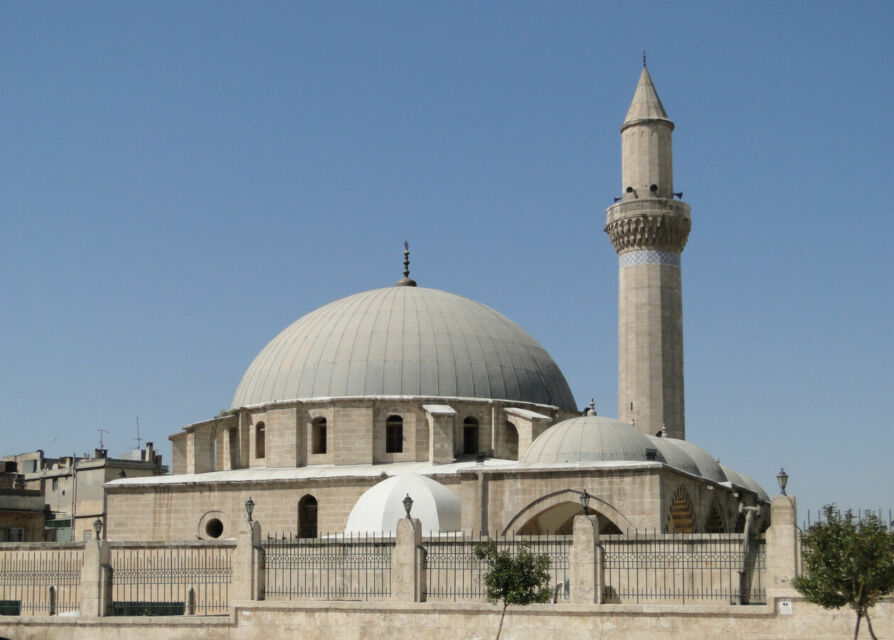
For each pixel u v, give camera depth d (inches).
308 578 1941.4
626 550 1871.3
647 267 3408.0
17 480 4527.6
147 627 1946.4
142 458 5073.8
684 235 3452.3
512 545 1905.8
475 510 2454.5
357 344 3075.8
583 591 1768.0
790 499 1656.0
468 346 3105.3
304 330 3233.3
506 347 3176.7
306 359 3100.4
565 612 1699.1
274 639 1863.9
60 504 4756.4
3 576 2400.3
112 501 2989.7
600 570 1780.3
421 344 3065.9
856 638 1488.7
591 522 1785.2
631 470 2373.3
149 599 2159.2
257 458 3090.6
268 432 3031.5
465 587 1857.8
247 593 1945.1
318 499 2807.6
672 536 1841.8
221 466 3137.3
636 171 3499.0
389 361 3031.5
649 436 2721.5
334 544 1936.5
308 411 3002.0
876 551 1466.5
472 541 1877.5
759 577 1745.8
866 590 1475.1
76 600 2329.0
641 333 3376.0
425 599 1846.7
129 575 2134.6
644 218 3398.1
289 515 2829.7
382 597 1889.8
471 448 3004.4
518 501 2434.8
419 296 3250.5
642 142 3503.9
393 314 3154.5
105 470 4594.0
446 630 1760.6
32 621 2032.5
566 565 1891.0
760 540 1761.8
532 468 2432.3
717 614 1630.2
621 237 3447.3
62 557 2404.0
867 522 1512.1
